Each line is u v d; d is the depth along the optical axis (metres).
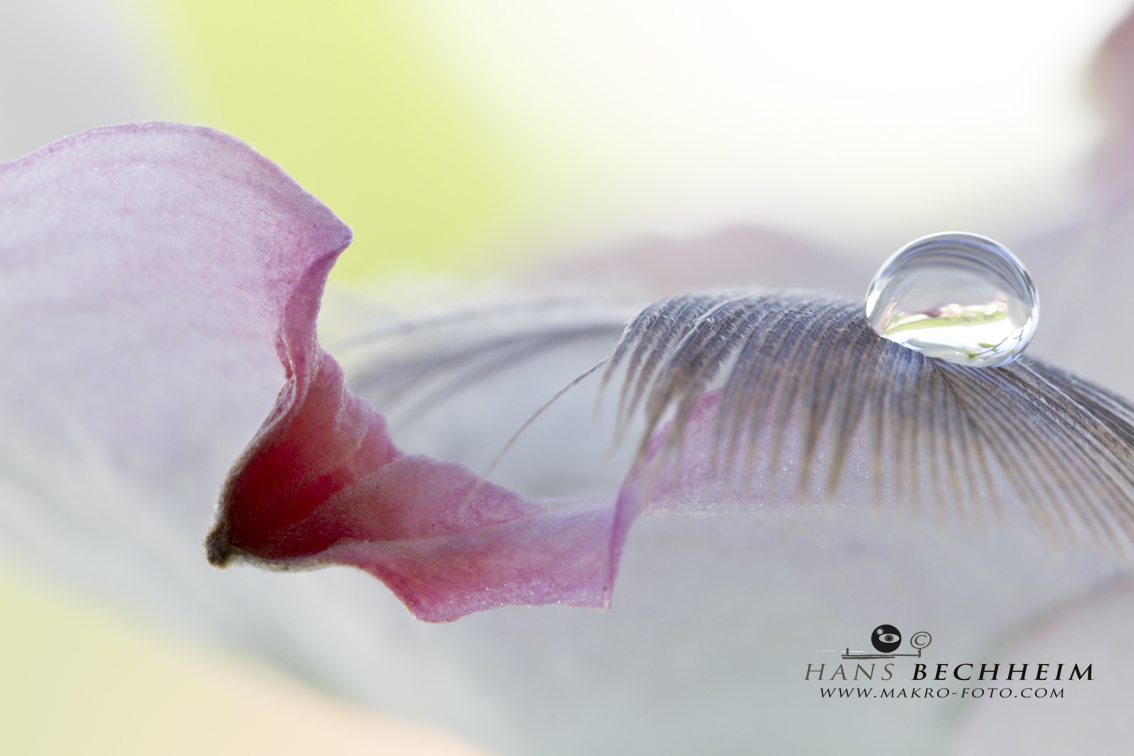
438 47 0.16
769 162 0.16
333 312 0.08
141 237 0.06
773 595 0.07
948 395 0.07
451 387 0.08
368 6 0.16
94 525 0.08
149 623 0.08
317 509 0.06
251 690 0.08
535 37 0.16
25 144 0.11
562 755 0.08
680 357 0.06
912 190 0.15
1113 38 0.09
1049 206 0.11
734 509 0.06
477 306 0.08
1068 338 0.08
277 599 0.08
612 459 0.07
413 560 0.06
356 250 0.17
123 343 0.07
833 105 0.15
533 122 0.17
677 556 0.07
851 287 0.13
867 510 0.07
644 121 0.16
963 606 0.07
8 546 0.08
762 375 0.06
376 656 0.08
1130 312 0.08
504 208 0.17
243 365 0.07
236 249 0.06
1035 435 0.07
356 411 0.06
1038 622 0.07
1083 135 0.09
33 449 0.07
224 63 0.15
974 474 0.07
